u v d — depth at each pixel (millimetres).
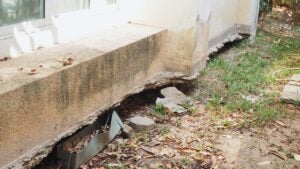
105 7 4270
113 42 3838
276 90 4906
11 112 2734
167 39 4496
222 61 5566
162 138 3734
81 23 3945
